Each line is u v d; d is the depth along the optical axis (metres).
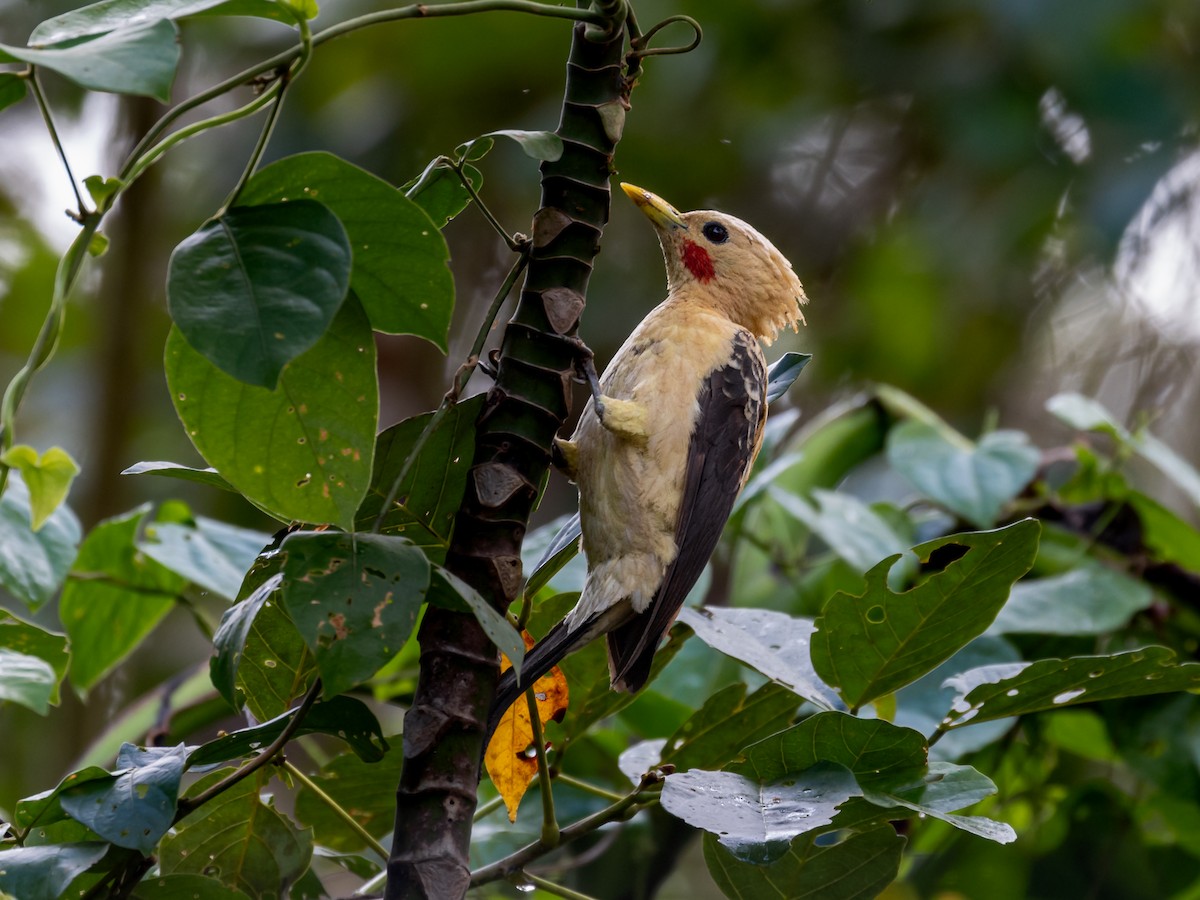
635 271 17.33
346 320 4.55
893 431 10.52
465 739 4.80
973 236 16.86
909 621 5.73
